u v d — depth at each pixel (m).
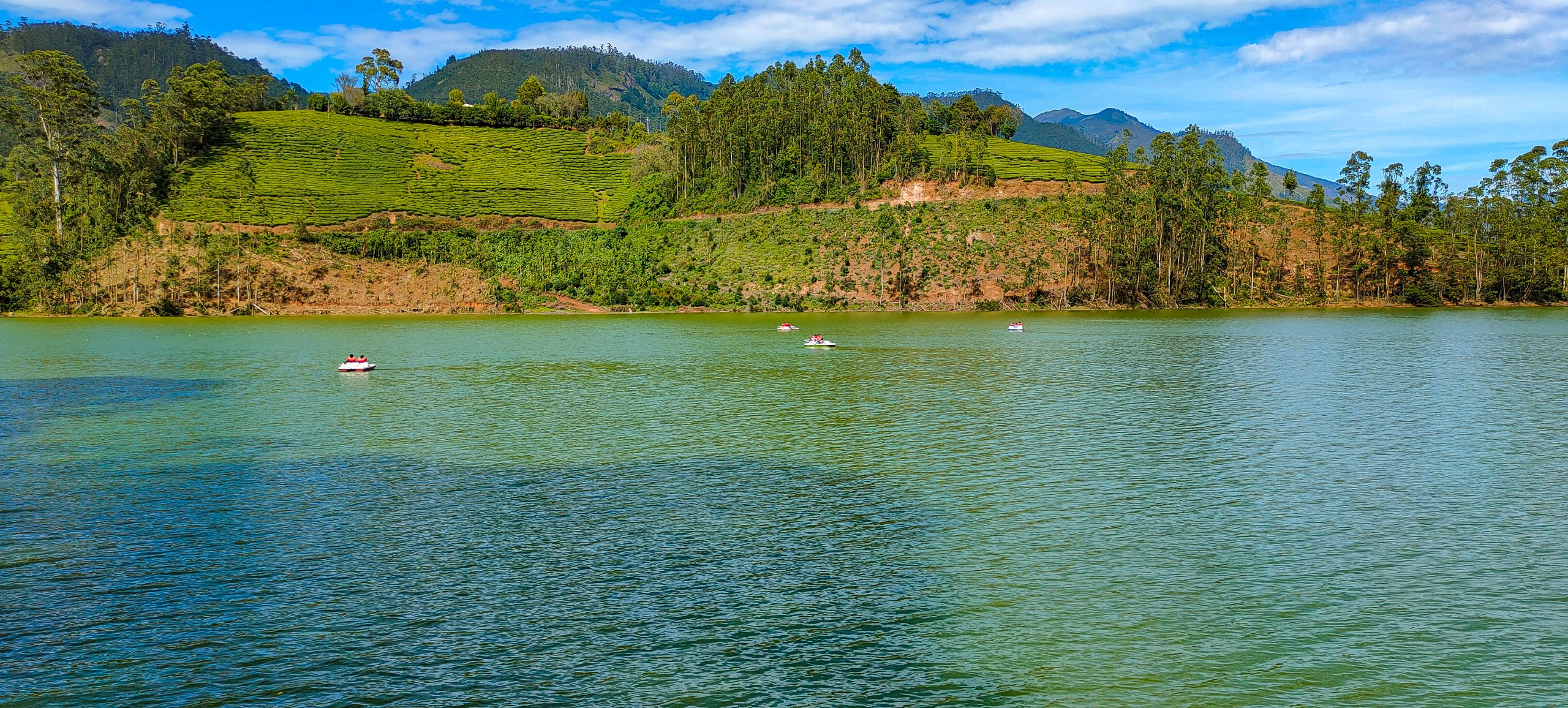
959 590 26.02
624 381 71.69
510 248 199.62
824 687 20.62
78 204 187.12
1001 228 191.50
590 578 26.88
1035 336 114.50
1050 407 57.62
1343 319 151.62
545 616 24.22
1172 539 30.34
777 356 90.88
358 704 19.80
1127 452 44.00
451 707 19.70
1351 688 20.55
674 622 23.86
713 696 20.22
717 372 77.12
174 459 42.97
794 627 23.58
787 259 188.50
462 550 29.31
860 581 26.73
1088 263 187.88
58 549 29.42
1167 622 23.86
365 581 26.56
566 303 176.75
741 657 21.98
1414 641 22.70
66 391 66.69
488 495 36.03
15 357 91.31
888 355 91.00
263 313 165.75
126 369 80.94
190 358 90.25
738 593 25.73
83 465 41.47
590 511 33.75
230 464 41.88
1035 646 22.58
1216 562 28.11
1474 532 30.95
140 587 26.06
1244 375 73.50
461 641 22.73
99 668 21.36
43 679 20.83
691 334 120.69
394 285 178.75
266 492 36.50
